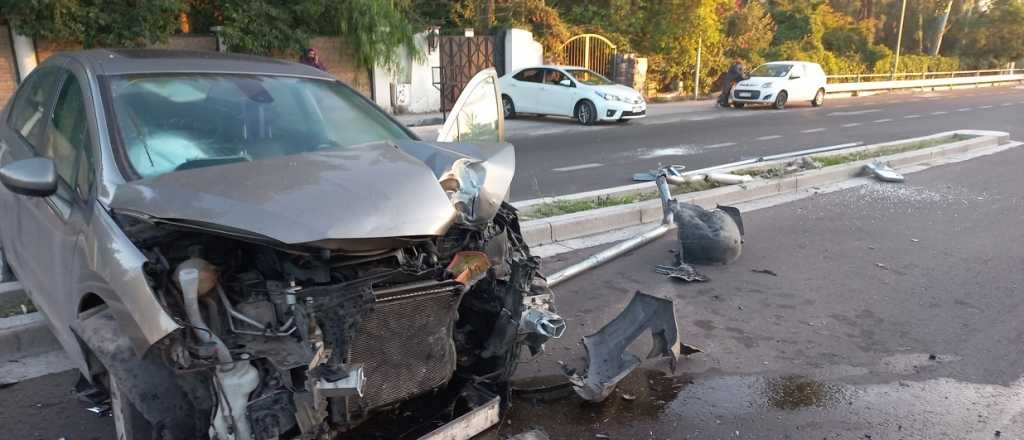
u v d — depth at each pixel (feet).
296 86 12.51
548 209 23.93
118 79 10.90
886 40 155.43
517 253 10.85
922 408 11.97
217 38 47.39
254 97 11.71
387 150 9.82
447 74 59.67
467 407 10.06
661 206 24.70
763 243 22.03
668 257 20.39
